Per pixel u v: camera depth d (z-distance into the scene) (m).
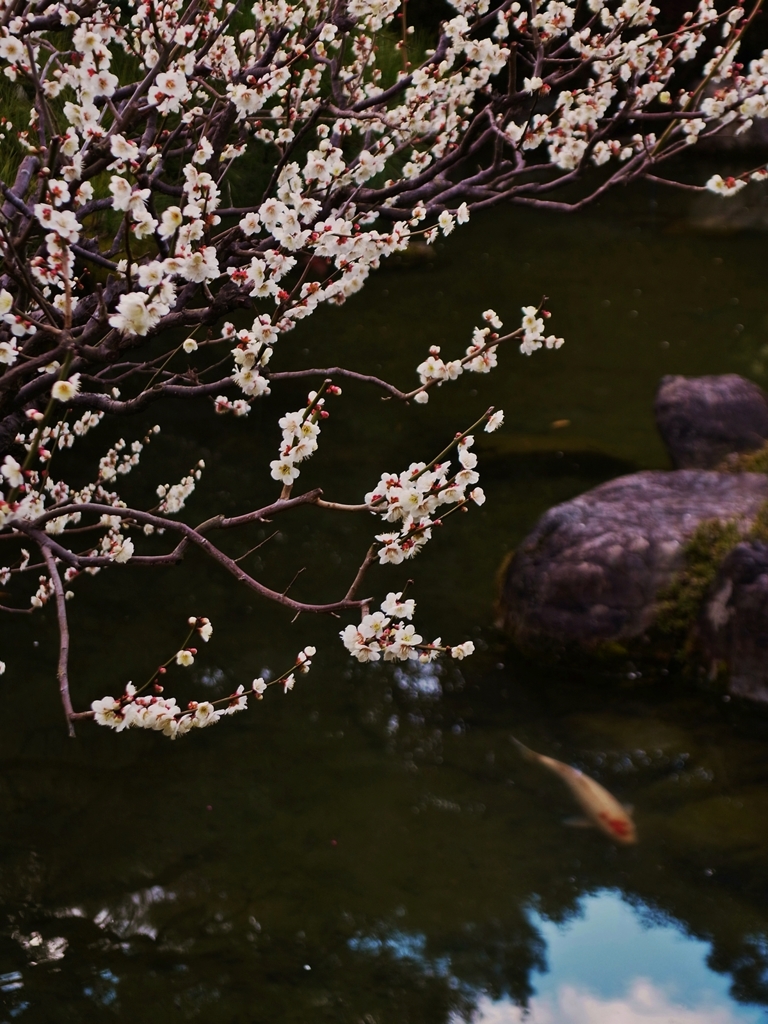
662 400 6.33
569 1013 2.96
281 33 2.73
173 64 2.22
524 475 6.55
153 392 2.16
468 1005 3.03
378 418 7.28
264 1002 3.02
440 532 5.87
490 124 2.89
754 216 12.43
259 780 3.95
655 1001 3.06
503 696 4.51
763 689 4.34
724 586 4.55
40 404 2.85
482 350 2.23
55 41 3.47
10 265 1.89
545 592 4.82
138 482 6.12
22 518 1.71
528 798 3.89
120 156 1.82
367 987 3.06
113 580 5.25
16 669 4.52
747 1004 3.02
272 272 2.19
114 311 2.33
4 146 4.45
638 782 3.96
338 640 4.87
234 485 6.18
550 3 3.08
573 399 7.77
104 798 3.82
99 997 3.01
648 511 5.05
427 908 3.37
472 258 11.02
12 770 3.93
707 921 3.34
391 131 3.24
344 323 9.11
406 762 4.08
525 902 3.42
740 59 14.28
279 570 5.41
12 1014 2.92
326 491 6.21
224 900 3.38
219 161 2.52
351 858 3.58
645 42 3.09
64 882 3.43
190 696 4.40
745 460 5.86
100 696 4.36
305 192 2.58
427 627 4.98
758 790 3.88
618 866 3.56
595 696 4.51
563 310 9.62
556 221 12.30
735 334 9.07
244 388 2.14
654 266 10.86
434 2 11.53
